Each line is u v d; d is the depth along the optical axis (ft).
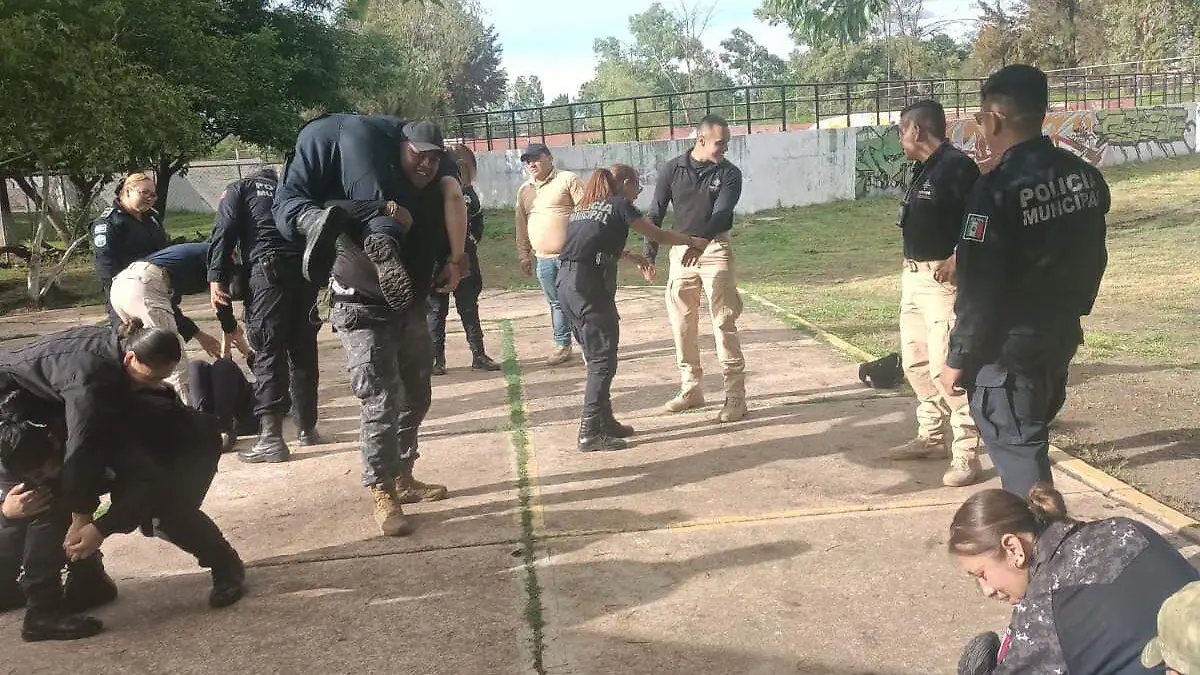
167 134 48.26
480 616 11.41
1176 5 152.56
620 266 51.72
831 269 47.67
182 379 18.71
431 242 14.42
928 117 14.30
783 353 25.31
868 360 23.48
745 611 11.23
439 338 24.98
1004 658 7.37
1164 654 5.31
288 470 17.35
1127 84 113.80
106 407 10.57
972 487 14.78
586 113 123.75
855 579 11.90
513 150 80.07
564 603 11.63
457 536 13.92
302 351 18.42
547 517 14.44
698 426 18.81
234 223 17.19
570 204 24.57
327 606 11.87
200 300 45.42
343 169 13.53
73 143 43.11
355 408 22.13
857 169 80.79
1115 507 13.76
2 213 68.13
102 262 18.66
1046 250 10.36
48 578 11.08
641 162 77.36
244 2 68.90
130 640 11.20
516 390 22.86
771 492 14.98
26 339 36.27
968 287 10.55
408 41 152.46
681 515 14.21
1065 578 7.01
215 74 56.54
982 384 10.85
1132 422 17.84
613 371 17.51
